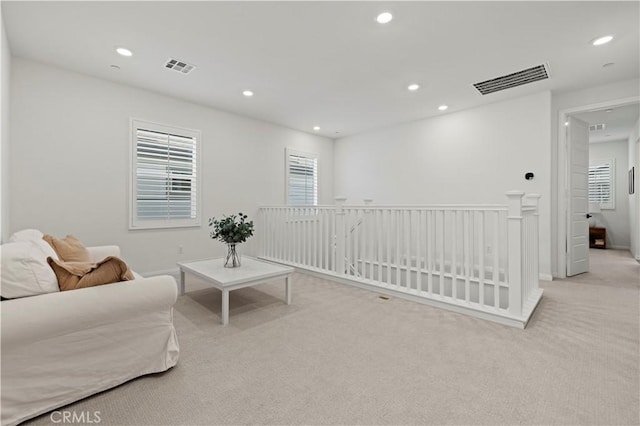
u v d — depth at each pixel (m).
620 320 2.66
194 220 4.57
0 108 2.34
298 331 2.44
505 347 2.16
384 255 4.33
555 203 4.27
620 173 7.27
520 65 3.37
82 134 3.58
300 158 6.21
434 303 3.04
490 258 4.03
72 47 2.98
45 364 1.46
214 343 2.22
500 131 4.47
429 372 1.83
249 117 5.29
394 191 5.80
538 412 1.48
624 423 1.40
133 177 3.96
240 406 1.52
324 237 4.48
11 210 3.13
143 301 1.72
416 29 2.67
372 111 4.94
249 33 2.74
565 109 4.18
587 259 4.66
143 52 3.08
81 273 1.66
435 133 5.20
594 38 2.81
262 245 5.44
